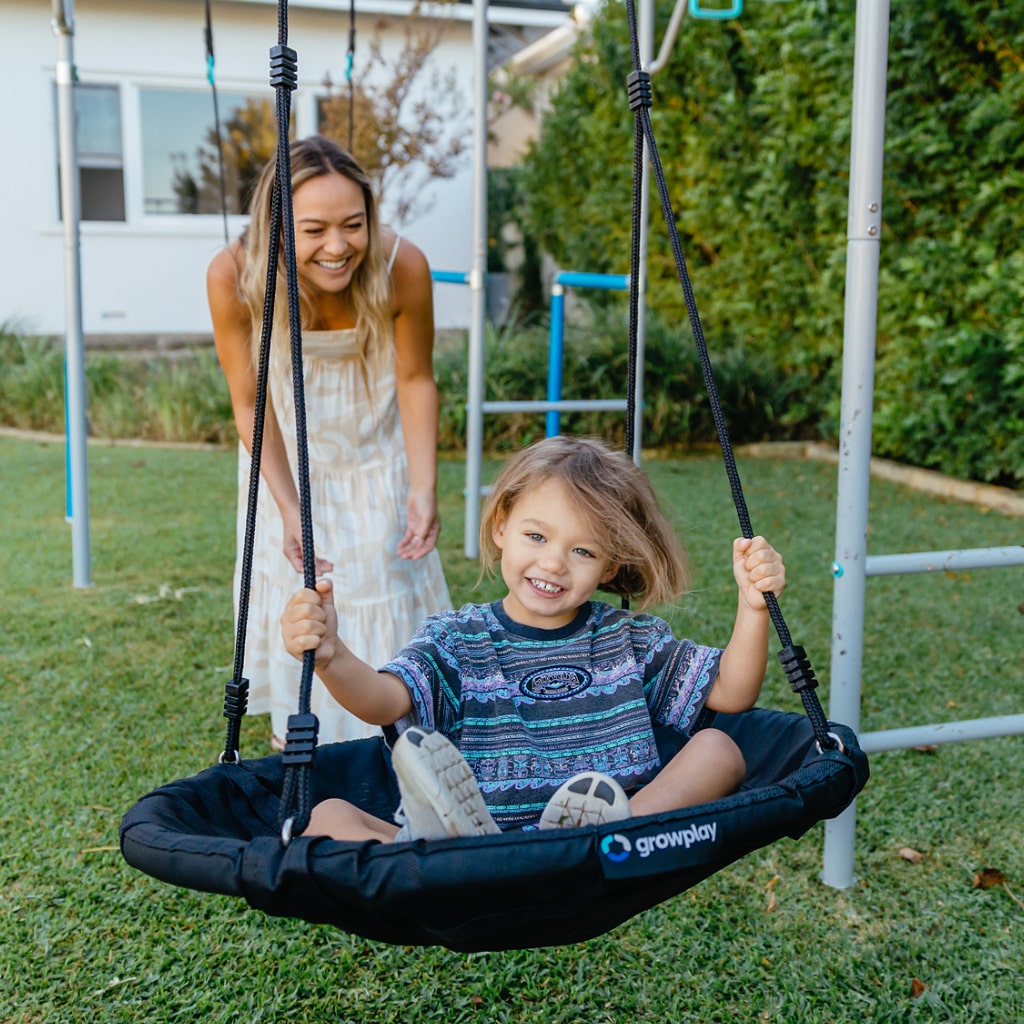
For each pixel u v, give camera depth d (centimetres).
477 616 208
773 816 152
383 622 290
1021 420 634
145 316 1150
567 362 838
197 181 1155
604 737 199
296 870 136
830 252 748
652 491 214
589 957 233
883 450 763
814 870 268
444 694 194
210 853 142
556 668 203
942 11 607
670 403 835
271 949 232
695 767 186
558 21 1199
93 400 914
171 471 745
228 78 1129
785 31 723
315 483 289
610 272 998
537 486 203
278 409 289
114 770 311
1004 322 623
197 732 338
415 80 1159
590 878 139
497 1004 218
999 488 663
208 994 217
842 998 220
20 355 1007
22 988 218
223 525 600
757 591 191
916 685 382
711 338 901
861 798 300
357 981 224
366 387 285
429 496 293
